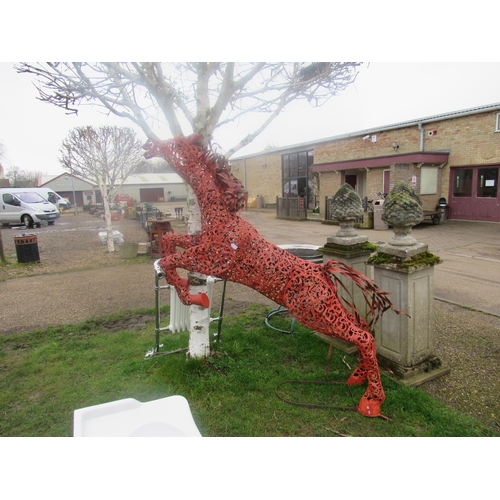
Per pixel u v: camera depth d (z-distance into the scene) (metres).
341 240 3.97
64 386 3.16
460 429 2.51
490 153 12.80
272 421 2.63
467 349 3.76
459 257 8.12
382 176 15.06
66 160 9.52
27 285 6.80
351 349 3.71
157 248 9.17
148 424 1.90
